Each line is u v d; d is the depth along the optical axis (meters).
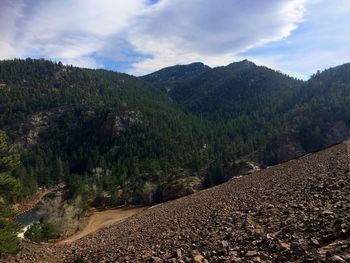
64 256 26.36
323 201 14.38
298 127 157.38
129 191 113.31
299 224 11.38
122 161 154.00
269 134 154.75
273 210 15.97
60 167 152.12
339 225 9.45
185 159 139.88
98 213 97.44
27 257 25.78
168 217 33.91
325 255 7.67
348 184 16.20
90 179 132.00
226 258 10.71
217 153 146.38
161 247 17.23
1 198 25.97
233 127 185.88
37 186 133.88
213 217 21.33
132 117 193.50
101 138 191.50
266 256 9.42
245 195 28.89
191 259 11.90
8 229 26.06
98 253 23.19
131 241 24.42
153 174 128.62
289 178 31.14
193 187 110.50
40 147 195.75
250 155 139.25
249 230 13.19
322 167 30.36
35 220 89.69
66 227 71.44
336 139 148.75
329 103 168.75
